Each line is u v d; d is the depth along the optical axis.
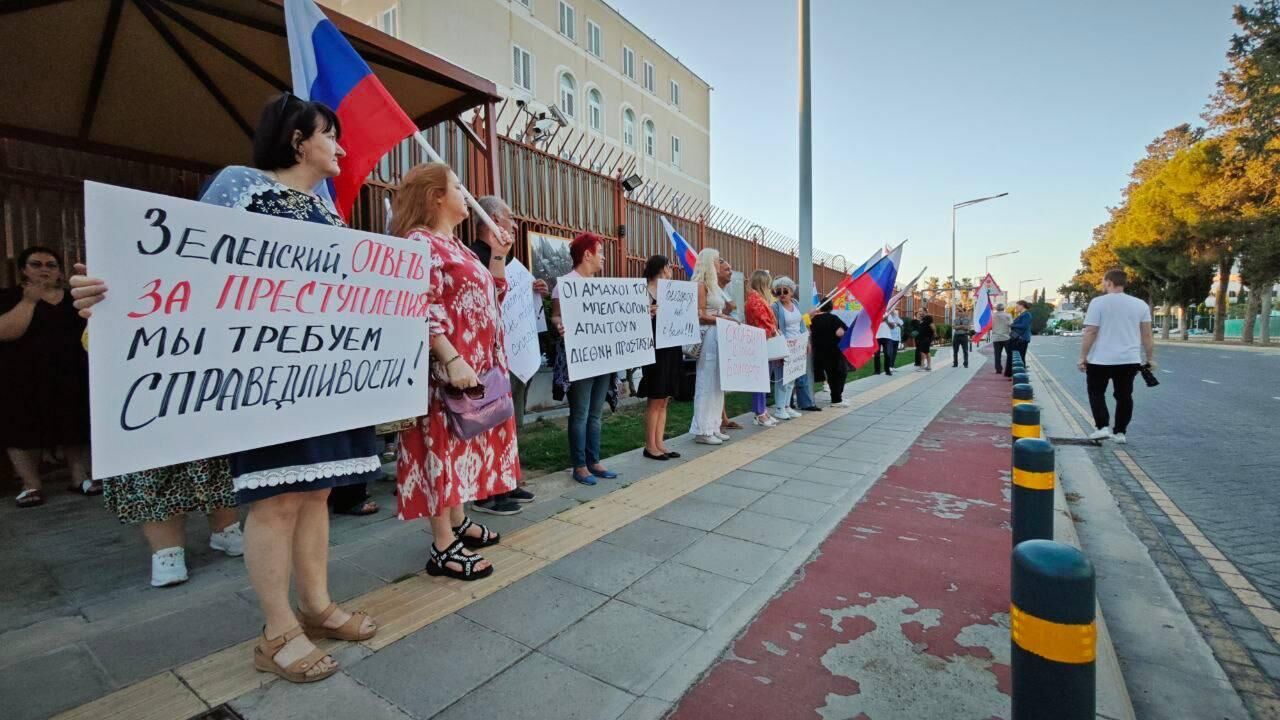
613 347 4.59
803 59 8.91
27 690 2.01
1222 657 2.60
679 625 2.50
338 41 3.25
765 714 1.96
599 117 23.41
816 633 2.48
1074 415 8.90
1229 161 26.09
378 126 3.15
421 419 2.79
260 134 2.12
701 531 3.59
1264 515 4.37
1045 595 1.24
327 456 2.12
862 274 8.41
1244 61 24.16
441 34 16.80
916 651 2.35
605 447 5.90
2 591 2.77
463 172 6.42
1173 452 6.35
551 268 7.49
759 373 6.38
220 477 2.82
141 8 3.90
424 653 2.28
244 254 1.86
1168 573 3.45
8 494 4.35
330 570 3.02
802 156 8.98
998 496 4.38
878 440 6.32
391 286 2.33
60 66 4.26
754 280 6.70
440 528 2.91
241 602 2.68
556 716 1.92
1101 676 2.21
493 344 2.94
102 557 3.18
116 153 5.28
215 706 1.95
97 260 1.56
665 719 1.93
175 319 1.71
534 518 3.80
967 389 11.65
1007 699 2.05
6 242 4.69
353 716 1.91
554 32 20.83
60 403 4.10
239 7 3.88
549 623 2.51
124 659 2.21
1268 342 33.28
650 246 9.66
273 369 1.95
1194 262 34.69
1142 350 6.61
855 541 3.50
